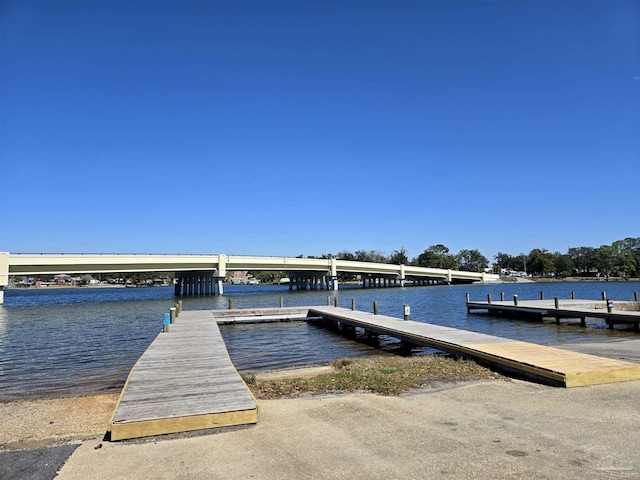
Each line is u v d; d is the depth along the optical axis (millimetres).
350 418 8164
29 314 44219
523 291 94750
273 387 11320
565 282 151375
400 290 104938
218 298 73562
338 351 20594
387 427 7539
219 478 5660
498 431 7141
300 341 23750
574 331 26406
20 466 6488
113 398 12125
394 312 42719
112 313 44562
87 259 58156
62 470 6219
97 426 9227
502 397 9539
